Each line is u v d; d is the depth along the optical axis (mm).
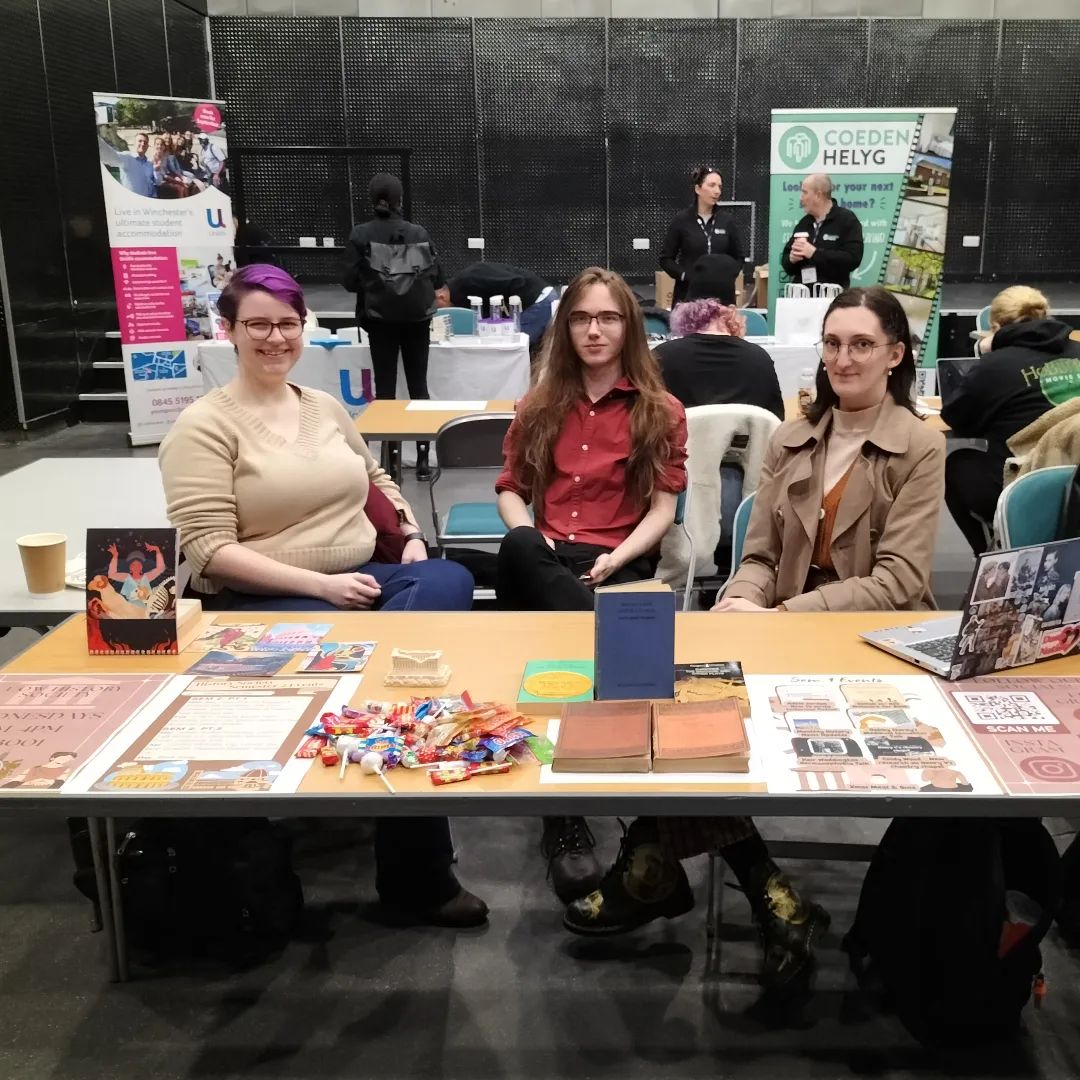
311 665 1775
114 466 3252
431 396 5980
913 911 1843
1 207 6723
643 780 1377
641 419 2631
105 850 2061
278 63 10133
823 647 1833
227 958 2160
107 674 1751
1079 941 2156
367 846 2562
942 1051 1879
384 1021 1974
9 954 2193
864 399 2229
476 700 1632
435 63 10164
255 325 2352
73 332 7766
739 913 2277
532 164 10414
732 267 4695
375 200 5891
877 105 10266
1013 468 2939
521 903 2326
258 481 2385
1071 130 10383
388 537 2682
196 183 7086
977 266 10734
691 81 10234
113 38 8148
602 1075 1831
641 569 2654
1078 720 1528
